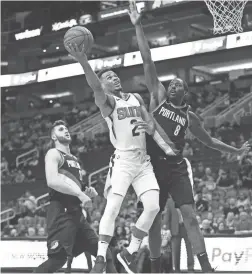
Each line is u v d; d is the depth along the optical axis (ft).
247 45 47.73
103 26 71.26
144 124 14.73
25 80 64.64
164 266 27.73
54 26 75.66
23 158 67.26
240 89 68.85
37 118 77.92
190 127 16.85
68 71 61.41
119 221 36.27
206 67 74.90
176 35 68.90
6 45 79.92
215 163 50.39
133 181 14.82
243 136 52.60
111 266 16.78
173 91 15.76
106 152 59.11
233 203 37.29
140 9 63.87
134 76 70.08
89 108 75.77
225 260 26.25
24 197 52.80
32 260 30.12
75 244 16.76
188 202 15.60
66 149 17.25
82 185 17.21
